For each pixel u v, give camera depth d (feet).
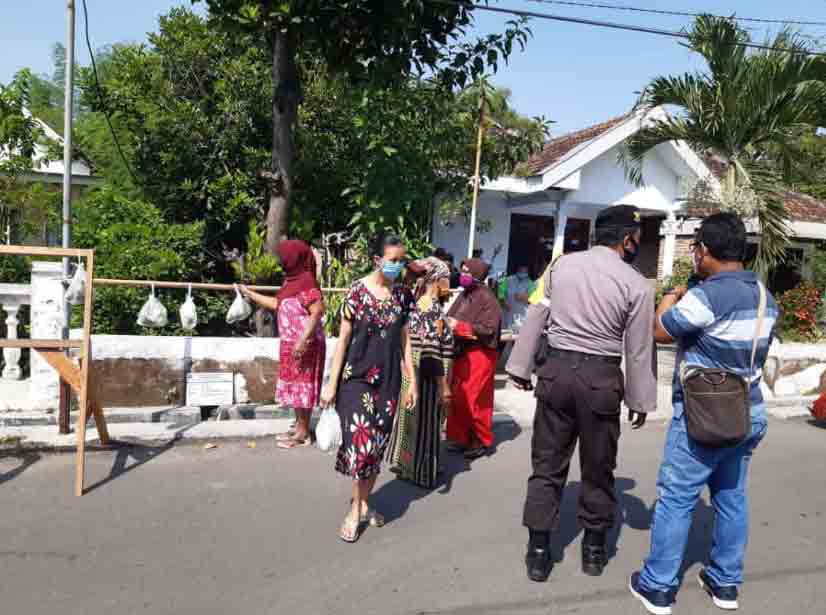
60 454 15.88
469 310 16.65
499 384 24.40
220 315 27.43
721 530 10.44
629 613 10.22
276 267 23.71
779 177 30.58
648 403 10.69
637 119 36.55
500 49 23.80
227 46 30.53
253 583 10.60
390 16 20.24
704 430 9.45
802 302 34.19
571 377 10.67
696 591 11.07
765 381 26.13
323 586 10.62
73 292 15.43
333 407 12.62
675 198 41.96
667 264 42.04
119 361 18.54
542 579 11.09
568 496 14.87
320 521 13.00
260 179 30.07
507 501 14.49
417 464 15.01
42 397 18.76
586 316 10.66
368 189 26.55
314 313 15.65
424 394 14.88
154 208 27.17
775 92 29.01
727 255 9.91
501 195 41.34
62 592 10.08
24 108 31.45
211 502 13.61
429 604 10.25
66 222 17.81
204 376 19.22
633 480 16.14
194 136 30.07
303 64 30.76
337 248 30.60
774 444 20.24
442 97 25.76
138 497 13.67
